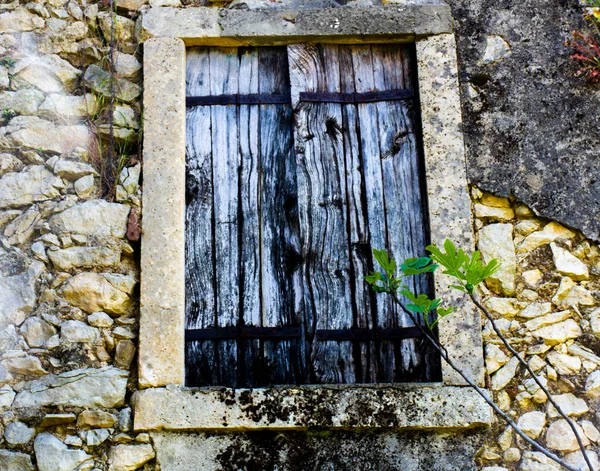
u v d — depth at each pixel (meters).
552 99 3.25
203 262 3.17
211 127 3.32
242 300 3.14
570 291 3.05
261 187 3.26
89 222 3.09
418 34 3.33
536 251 3.10
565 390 2.94
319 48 3.39
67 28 3.36
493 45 3.33
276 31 3.34
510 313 3.03
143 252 3.07
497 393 2.93
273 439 2.89
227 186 3.26
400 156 3.28
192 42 3.36
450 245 2.42
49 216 3.12
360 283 3.15
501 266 3.07
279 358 3.07
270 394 2.90
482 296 3.05
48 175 3.17
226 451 2.88
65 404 2.90
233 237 3.20
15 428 2.88
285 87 3.38
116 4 3.39
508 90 3.27
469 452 2.87
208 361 3.06
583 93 3.26
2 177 3.15
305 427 2.87
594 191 3.14
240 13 3.35
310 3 3.40
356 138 3.30
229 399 2.90
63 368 2.95
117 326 3.01
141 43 3.34
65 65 3.32
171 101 3.25
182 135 3.23
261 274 3.17
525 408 2.92
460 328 3.00
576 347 2.99
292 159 3.29
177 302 3.02
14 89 3.28
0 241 3.08
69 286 3.02
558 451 2.86
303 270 3.17
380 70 3.38
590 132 3.21
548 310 3.03
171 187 3.14
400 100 3.34
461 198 3.13
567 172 3.16
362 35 3.34
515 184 3.15
